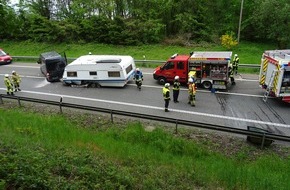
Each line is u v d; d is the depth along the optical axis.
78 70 21.52
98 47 34.75
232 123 14.84
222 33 35.72
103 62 20.94
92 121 15.38
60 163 8.69
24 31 39.47
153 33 34.78
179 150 11.99
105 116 16.02
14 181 7.31
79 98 19.58
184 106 17.30
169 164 10.42
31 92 21.28
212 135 13.48
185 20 35.34
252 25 34.66
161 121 13.84
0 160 8.00
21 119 15.02
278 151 12.09
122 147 11.72
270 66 17.58
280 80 16.22
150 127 14.44
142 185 8.32
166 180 8.88
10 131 12.93
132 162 10.22
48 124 14.37
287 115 15.61
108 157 10.51
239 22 32.19
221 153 11.97
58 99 19.55
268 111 16.20
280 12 29.36
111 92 20.55
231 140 13.02
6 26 31.77
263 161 10.80
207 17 36.69
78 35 37.16
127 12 39.03
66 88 21.98
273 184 8.70
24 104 18.42
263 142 12.04
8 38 40.31
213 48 31.80
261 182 8.80
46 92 21.17
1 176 7.43
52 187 7.23
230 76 20.58
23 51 36.09
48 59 22.91
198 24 35.25
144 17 36.72
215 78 19.66
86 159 9.44
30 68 28.61
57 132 13.17
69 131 13.48
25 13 39.69
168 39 34.75
